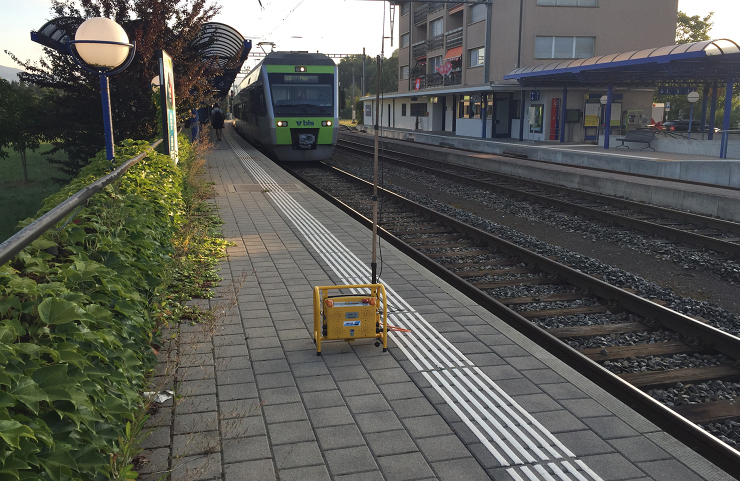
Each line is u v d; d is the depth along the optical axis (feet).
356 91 381.19
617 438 13.00
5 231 49.08
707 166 59.16
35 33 48.37
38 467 7.13
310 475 11.52
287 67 74.02
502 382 15.69
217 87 116.57
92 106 51.88
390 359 17.15
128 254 13.94
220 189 52.34
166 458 11.92
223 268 26.96
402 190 59.67
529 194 51.60
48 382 7.47
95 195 14.99
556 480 11.52
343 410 14.11
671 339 21.15
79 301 9.36
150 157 27.09
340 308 17.44
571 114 115.34
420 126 174.91
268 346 17.97
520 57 122.21
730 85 82.69
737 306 25.48
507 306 24.84
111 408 9.11
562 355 19.79
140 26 49.85
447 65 147.74
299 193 50.75
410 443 12.71
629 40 124.57
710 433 14.96
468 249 34.63
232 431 13.00
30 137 76.64
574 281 27.25
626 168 68.95
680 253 33.60
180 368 16.19
